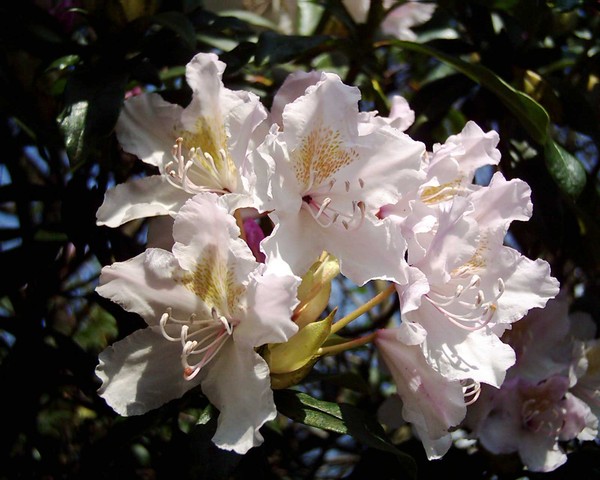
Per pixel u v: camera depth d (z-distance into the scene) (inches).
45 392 14.0
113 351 9.3
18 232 14.0
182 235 8.9
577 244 14.4
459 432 15.1
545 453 12.7
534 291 10.3
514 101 12.1
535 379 12.9
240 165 9.4
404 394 10.2
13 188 13.3
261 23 13.4
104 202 9.8
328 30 14.2
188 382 9.3
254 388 8.8
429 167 10.3
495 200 10.2
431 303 10.0
